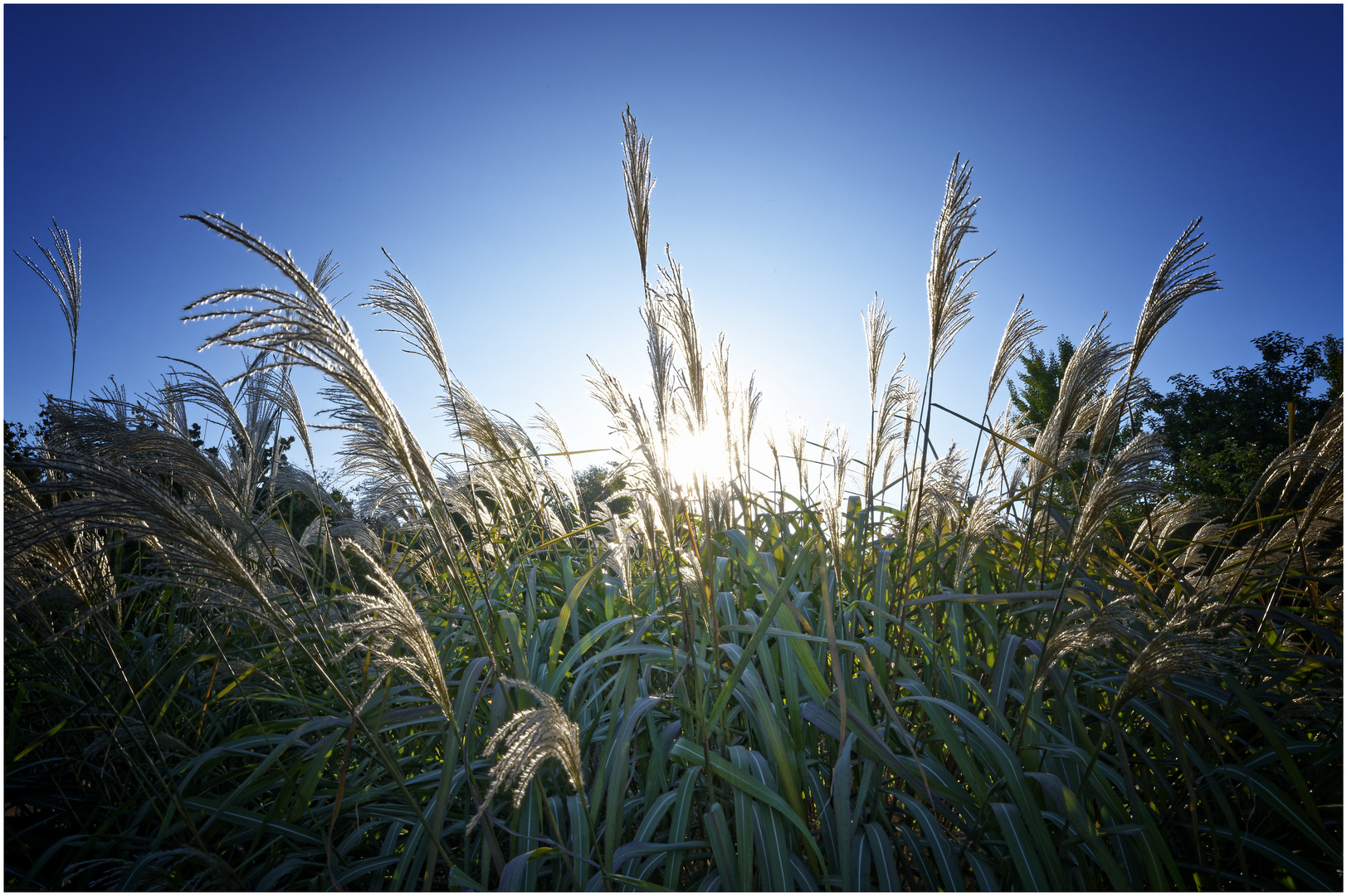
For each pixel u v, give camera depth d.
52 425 2.49
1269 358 17.75
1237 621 3.09
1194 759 2.39
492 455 3.63
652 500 2.68
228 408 3.37
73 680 3.18
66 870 2.42
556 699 2.71
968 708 2.84
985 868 2.12
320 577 4.12
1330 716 2.55
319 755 2.48
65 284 3.65
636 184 2.90
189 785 2.96
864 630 3.05
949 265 2.81
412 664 2.18
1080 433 3.22
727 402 3.53
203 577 2.27
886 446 3.87
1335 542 2.85
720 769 2.21
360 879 2.51
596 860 2.19
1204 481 12.44
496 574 3.92
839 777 2.16
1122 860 2.29
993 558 3.30
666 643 2.92
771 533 3.81
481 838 2.44
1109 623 2.10
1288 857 2.19
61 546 2.46
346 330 2.16
